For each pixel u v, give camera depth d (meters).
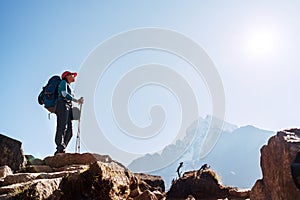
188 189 14.23
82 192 7.57
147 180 13.18
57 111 12.74
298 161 5.77
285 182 6.16
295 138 6.59
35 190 6.94
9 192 7.16
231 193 14.22
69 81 13.44
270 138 7.18
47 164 11.08
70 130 13.37
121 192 8.55
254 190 7.71
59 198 7.21
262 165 7.53
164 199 11.35
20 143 11.42
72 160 10.97
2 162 10.93
